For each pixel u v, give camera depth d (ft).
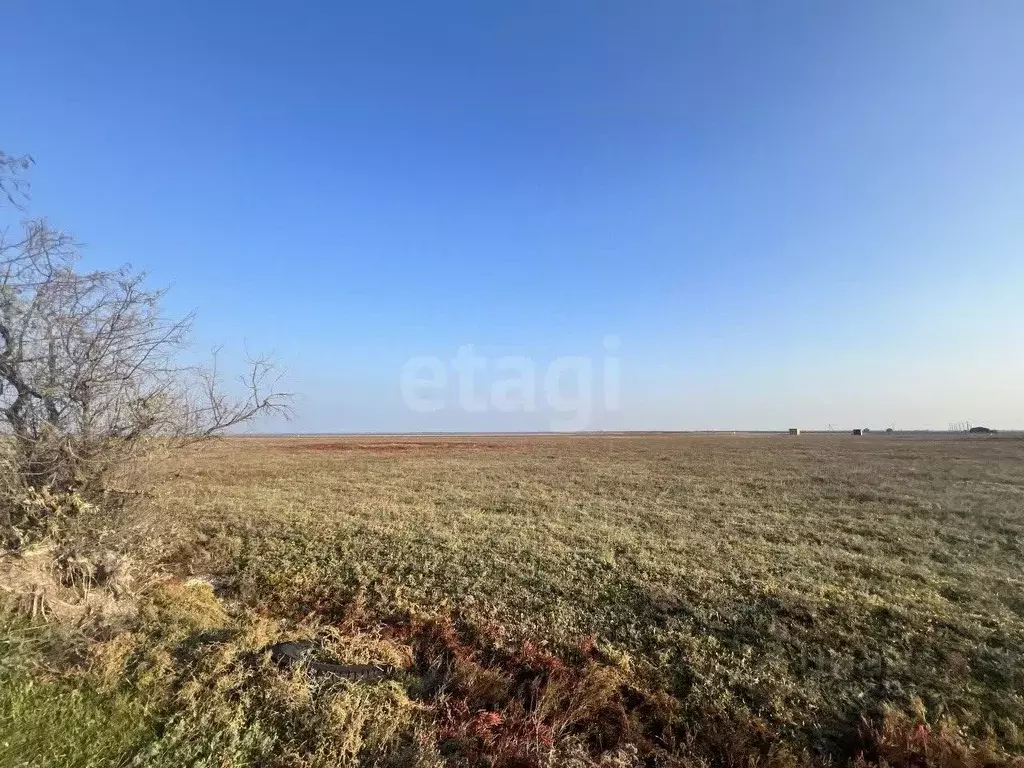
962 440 232.53
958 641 24.58
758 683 20.65
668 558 36.86
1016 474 90.89
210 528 43.09
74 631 20.52
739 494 68.95
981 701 19.99
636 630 25.32
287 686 17.74
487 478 85.15
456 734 16.85
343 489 69.56
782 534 45.93
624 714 18.65
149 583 26.99
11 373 22.09
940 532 47.88
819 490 72.33
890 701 19.76
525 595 29.30
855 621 26.43
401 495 64.49
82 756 14.29
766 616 26.94
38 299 22.13
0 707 15.70
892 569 35.96
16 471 21.79
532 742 16.60
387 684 19.10
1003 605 29.53
